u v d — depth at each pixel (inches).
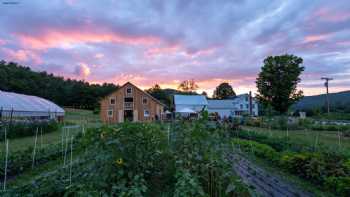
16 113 807.1
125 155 147.2
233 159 178.1
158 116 1376.7
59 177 167.0
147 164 167.0
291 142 355.6
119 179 139.8
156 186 167.6
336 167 206.8
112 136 147.3
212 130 161.8
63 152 347.3
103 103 1391.5
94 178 135.9
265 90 1443.2
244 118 1155.3
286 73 1393.9
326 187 197.6
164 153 178.4
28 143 465.4
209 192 142.3
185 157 154.1
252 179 218.5
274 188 195.6
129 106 1386.6
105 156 139.3
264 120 1003.9
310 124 919.7
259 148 348.5
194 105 1683.1
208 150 148.9
